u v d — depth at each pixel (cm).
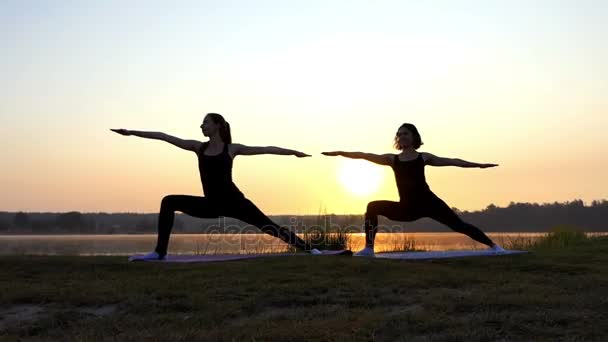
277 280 636
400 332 425
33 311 520
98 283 623
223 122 831
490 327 433
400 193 895
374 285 611
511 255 874
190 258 842
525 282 632
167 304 519
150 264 766
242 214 845
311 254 883
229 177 830
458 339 405
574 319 453
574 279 644
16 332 448
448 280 643
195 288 589
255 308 510
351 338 406
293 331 421
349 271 696
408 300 534
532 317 457
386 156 898
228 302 527
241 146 843
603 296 538
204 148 834
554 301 512
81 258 831
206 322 462
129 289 585
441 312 480
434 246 1565
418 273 688
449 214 905
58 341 421
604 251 973
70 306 534
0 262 766
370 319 453
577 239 1383
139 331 439
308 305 532
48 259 805
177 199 830
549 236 1408
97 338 421
